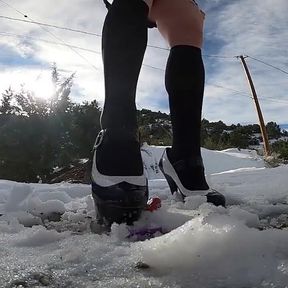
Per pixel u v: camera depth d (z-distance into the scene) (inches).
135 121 49.5
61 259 32.2
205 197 55.4
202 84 61.7
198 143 60.8
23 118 291.9
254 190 74.4
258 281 26.4
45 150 294.4
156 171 239.9
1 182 96.9
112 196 44.7
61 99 308.3
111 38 50.6
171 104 61.3
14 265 31.0
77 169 293.4
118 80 49.6
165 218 44.9
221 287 26.2
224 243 30.6
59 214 58.9
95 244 36.2
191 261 29.6
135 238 40.3
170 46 62.9
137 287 26.6
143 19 52.2
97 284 27.2
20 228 46.0
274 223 46.8
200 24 63.1
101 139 47.8
